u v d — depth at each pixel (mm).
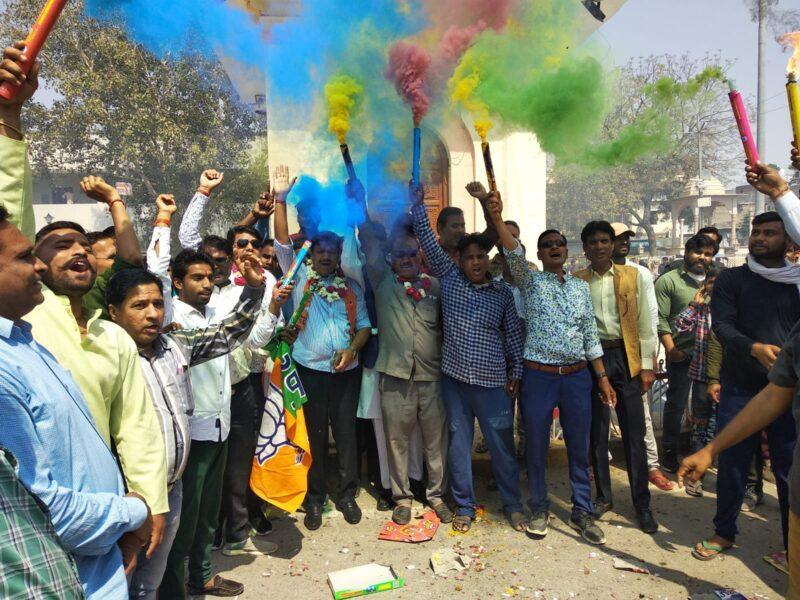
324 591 2729
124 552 1526
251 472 3109
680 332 4043
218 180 3523
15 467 1104
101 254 2834
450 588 2723
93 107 8547
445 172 6176
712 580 2785
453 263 3428
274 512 3592
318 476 3383
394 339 3340
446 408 3426
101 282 2498
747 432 1939
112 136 9484
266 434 3047
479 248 3246
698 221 26906
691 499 3719
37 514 1118
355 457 3486
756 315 2824
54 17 1630
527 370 3252
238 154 5848
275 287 2775
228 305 3295
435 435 3438
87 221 22750
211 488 2639
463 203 6191
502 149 6301
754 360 2801
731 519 2977
